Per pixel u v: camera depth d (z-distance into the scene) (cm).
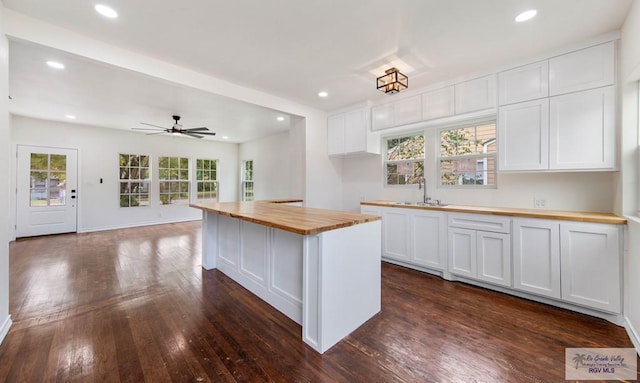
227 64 292
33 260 390
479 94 304
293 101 417
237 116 510
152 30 230
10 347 187
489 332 205
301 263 221
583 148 242
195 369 166
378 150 441
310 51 265
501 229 272
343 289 199
